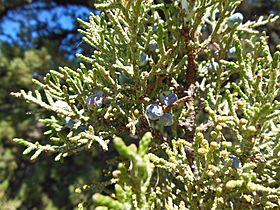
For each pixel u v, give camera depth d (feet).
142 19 0.40
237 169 0.36
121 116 0.44
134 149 0.24
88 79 0.42
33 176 1.40
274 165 0.40
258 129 0.37
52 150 0.41
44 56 1.20
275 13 0.94
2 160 1.36
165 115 0.42
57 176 1.34
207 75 0.51
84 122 0.42
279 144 0.38
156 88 0.44
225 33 0.48
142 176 0.26
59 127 0.44
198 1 0.44
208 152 0.35
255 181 0.40
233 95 0.43
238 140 0.38
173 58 0.43
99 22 0.46
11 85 1.23
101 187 0.44
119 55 0.46
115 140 0.24
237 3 0.46
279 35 0.95
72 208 1.38
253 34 0.50
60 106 0.42
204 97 0.48
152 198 0.28
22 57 1.28
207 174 0.36
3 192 1.44
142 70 0.47
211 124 0.45
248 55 0.39
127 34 0.46
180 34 0.46
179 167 0.38
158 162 0.38
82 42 0.60
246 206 0.38
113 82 0.41
